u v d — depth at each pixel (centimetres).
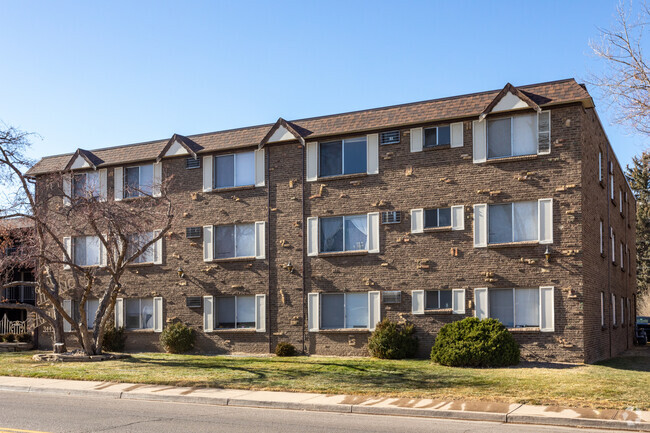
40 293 2839
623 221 3219
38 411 1320
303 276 2508
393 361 2181
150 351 2761
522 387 1564
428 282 2303
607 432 1130
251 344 2578
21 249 2475
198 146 2733
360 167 2456
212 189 2692
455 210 2278
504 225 2214
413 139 2366
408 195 2358
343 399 1436
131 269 2827
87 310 2897
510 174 2206
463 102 2309
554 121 2161
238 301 2638
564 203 2125
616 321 2805
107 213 2275
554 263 2125
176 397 1519
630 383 1625
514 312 2181
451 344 2055
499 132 2244
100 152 2944
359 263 2422
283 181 2577
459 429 1134
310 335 2478
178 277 2733
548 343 2111
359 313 2422
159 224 2784
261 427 1134
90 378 1825
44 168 2994
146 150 2836
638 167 5822
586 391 1493
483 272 2222
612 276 2722
